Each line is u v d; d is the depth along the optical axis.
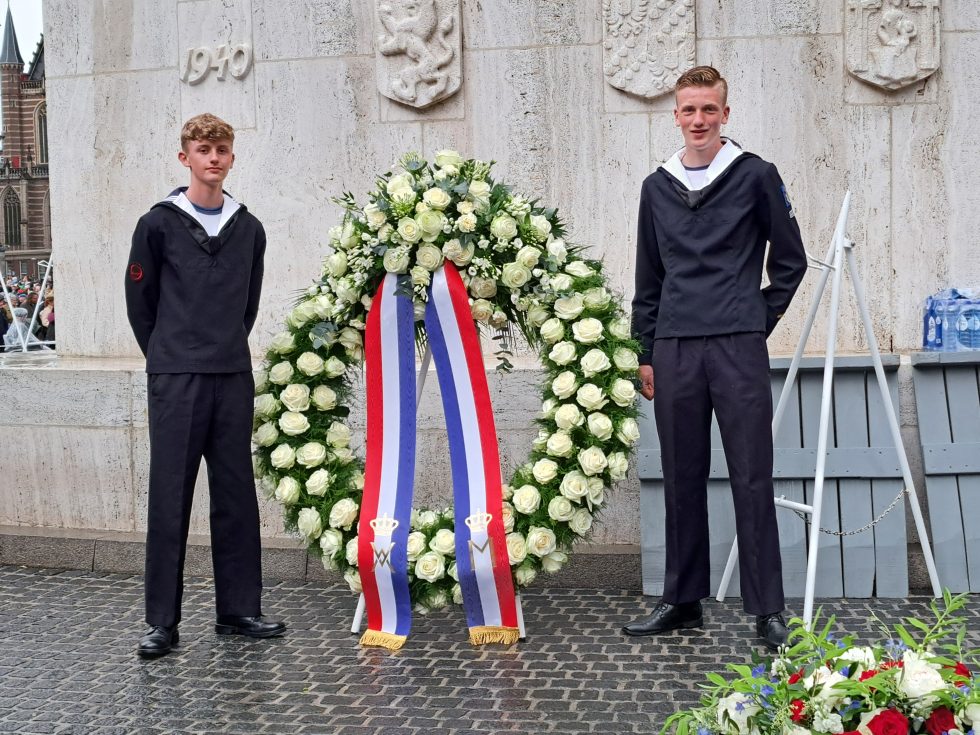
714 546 5.21
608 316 4.56
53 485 6.11
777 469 5.20
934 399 5.24
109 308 6.86
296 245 6.52
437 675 4.12
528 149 6.25
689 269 4.46
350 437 5.23
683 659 4.23
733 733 2.19
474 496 4.57
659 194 4.54
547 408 4.59
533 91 6.23
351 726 3.63
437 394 5.62
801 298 6.07
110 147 6.80
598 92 6.18
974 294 5.71
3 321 13.24
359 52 6.41
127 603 5.23
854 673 2.16
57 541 5.91
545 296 4.52
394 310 4.67
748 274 4.46
